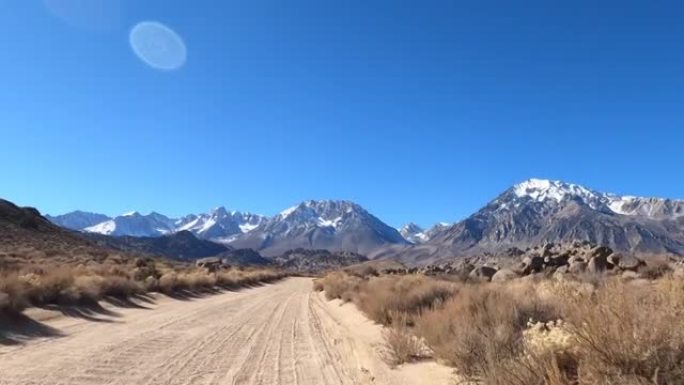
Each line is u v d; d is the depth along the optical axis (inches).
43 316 796.6
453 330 471.2
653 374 222.7
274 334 788.0
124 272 1545.3
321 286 2378.2
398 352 489.1
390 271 2847.0
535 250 1504.7
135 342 644.7
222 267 4050.2
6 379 418.9
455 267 2258.9
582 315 279.0
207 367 503.8
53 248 3053.6
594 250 1146.7
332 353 606.9
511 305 475.8
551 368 263.4
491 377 296.5
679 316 236.8
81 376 438.0
